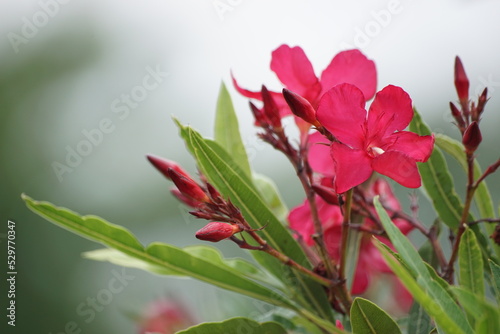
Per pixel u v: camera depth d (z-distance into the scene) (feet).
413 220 1.83
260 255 1.82
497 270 1.61
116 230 1.83
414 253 1.54
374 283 2.03
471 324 1.58
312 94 1.78
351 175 1.63
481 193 1.82
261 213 1.77
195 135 1.73
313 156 1.84
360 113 1.64
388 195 1.93
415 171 1.60
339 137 1.65
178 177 1.72
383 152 1.63
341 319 1.85
